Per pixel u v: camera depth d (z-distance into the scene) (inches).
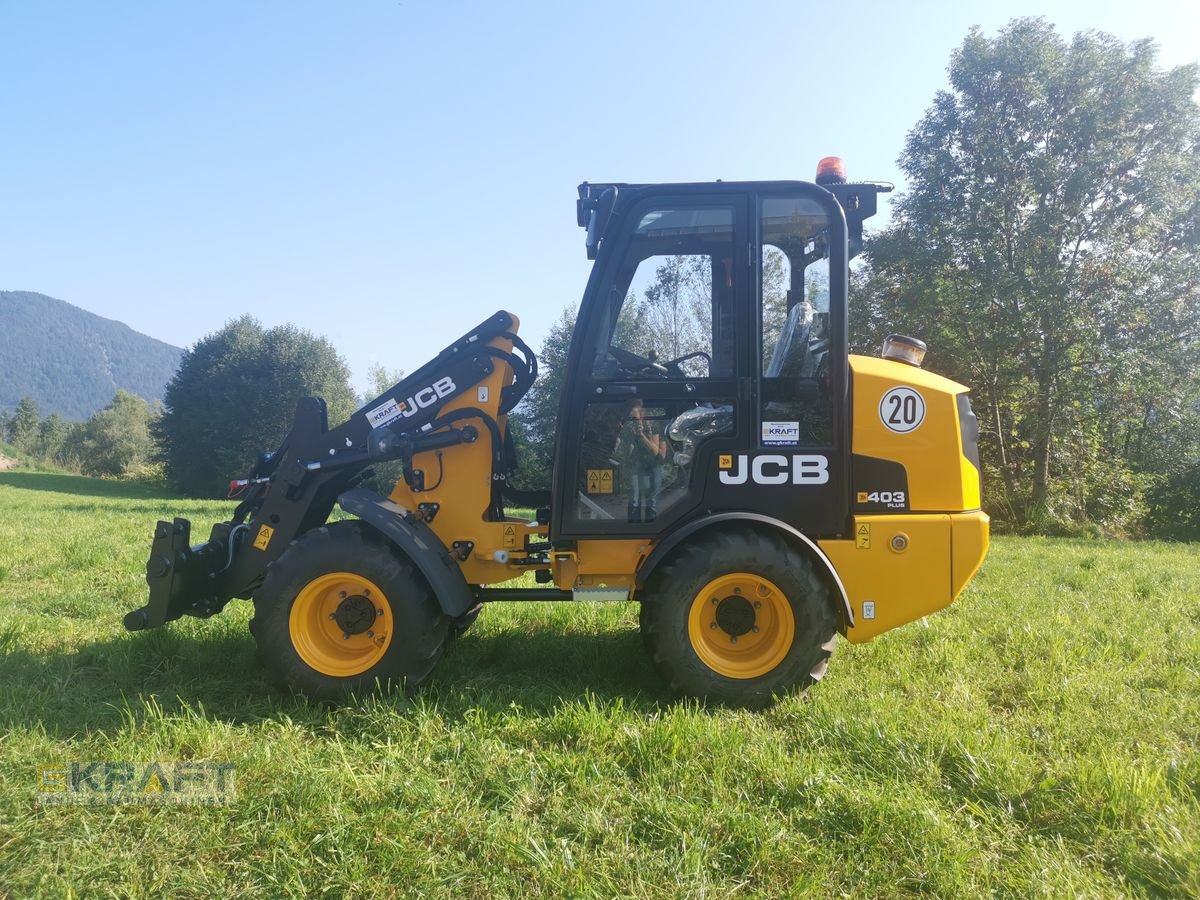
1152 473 828.6
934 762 120.5
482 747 123.8
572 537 150.9
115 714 137.6
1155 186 700.0
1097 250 728.3
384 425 160.2
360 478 179.5
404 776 114.8
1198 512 842.8
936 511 150.4
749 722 136.5
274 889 90.3
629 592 152.6
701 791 112.3
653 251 152.0
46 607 215.8
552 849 96.9
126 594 228.8
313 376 1708.9
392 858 94.3
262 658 145.1
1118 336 695.1
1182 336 699.4
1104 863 98.2
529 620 206.5
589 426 151.6
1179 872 93.3
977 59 737.0
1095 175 708.7
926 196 739.4
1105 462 799.1
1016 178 727.7
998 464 763.4
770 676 143.8
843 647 182.1
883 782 115.1
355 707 141.7
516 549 161.3
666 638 143.2
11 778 111.4
